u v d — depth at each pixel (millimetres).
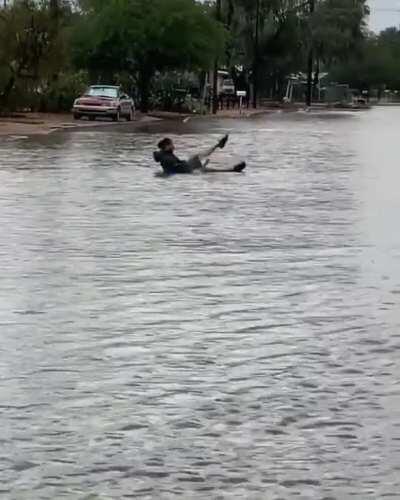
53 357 8367
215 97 70562
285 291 11000
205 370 8055
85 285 11141
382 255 13219
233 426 6777
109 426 6766
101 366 8133
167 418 6926
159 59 64438
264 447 6402
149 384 7684
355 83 153250
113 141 35094
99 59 64562
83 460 6172
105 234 14594
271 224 15867
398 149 34469
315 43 99688
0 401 7262
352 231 15227
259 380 7809
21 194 19141
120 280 11438
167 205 17922
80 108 49531
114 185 20984
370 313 10023
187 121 56250
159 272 11938
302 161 28531
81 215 16469
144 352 8547
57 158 27484
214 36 65812
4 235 14359
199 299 10555
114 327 9352
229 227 15477
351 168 26375
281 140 38625
